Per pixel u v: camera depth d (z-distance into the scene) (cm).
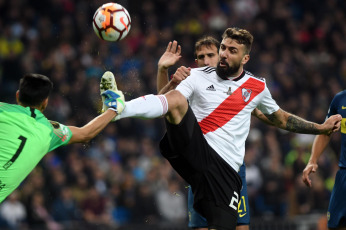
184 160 1861
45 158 4347
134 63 5644
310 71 6369
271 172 4594
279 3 6988
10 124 1638
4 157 1622
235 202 1878
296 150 4691
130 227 3891
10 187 1655
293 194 4306
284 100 5966
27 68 5247
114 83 1720
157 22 6241
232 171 1888
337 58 6906
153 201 4303
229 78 1914
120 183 4450
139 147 4928
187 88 1900
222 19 6562
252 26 6612
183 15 6431
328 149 5088
